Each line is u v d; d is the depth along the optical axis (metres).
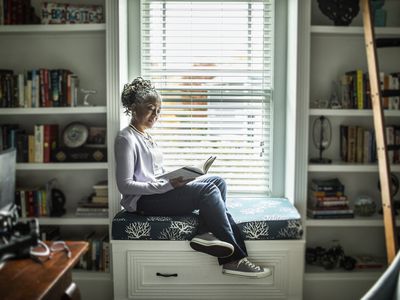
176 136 3.08
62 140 2.97
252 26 3.04
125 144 2.48
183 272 2.51
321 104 2.91
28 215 2.84
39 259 1.42
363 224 2.80
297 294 2.54
